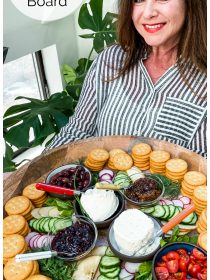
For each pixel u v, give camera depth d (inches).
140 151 43.1
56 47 78.7
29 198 38.7
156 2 39.8
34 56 78.7
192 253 31.7
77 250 32.8
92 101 51.6
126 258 32.1
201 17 41.5
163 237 33.9
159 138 46.8
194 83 44.5
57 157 43.5
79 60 79.4
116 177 41.5
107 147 45.5
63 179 40.1
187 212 33.8
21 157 82.8
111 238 34.1
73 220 35.8
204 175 39.8
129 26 45.9
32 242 35.1
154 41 42.4
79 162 43.7
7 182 40.1
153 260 30.9
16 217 36.5
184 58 44.5
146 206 37.4
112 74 49.8
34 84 82.7
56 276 31.4
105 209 35.9
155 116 46.3
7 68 76.3
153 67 47.6
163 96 45.6
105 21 70.0
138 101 47.1
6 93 78.7
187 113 45.2
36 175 42.0
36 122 61.0
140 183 39.0
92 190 37.7
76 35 85.4
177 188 39.3
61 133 52.4
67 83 79.6
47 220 36.5
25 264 31.6
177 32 42.9
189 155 41.7
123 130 48.4
